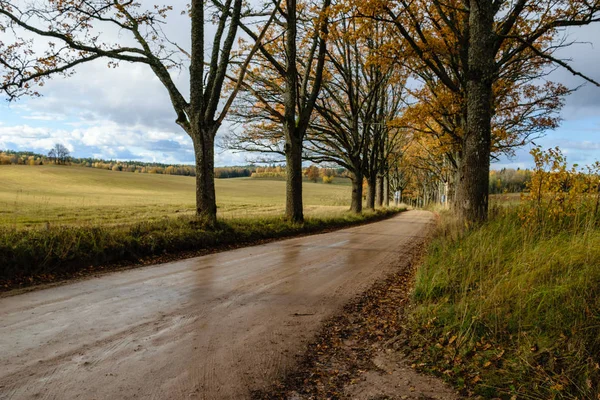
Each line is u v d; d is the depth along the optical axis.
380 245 13.38
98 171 99.00
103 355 3.85
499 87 15.39
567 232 7.04
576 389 3.09
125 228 10.62
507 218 9.00
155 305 5.59
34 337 4.22
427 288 5.89
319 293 6.66
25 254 7.15
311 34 15.07
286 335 4.68
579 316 3.81
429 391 3.39
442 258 7.48
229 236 12.78
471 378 3.53
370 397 3.29
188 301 5.84
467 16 13.65
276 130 24.33
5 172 81.00
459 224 10.16
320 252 11.42
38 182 73.06
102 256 8.45
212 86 13.48
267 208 48.22
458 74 14.44
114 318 4.96
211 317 5.17
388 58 13.17
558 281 4.58
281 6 18.00
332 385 3.52
